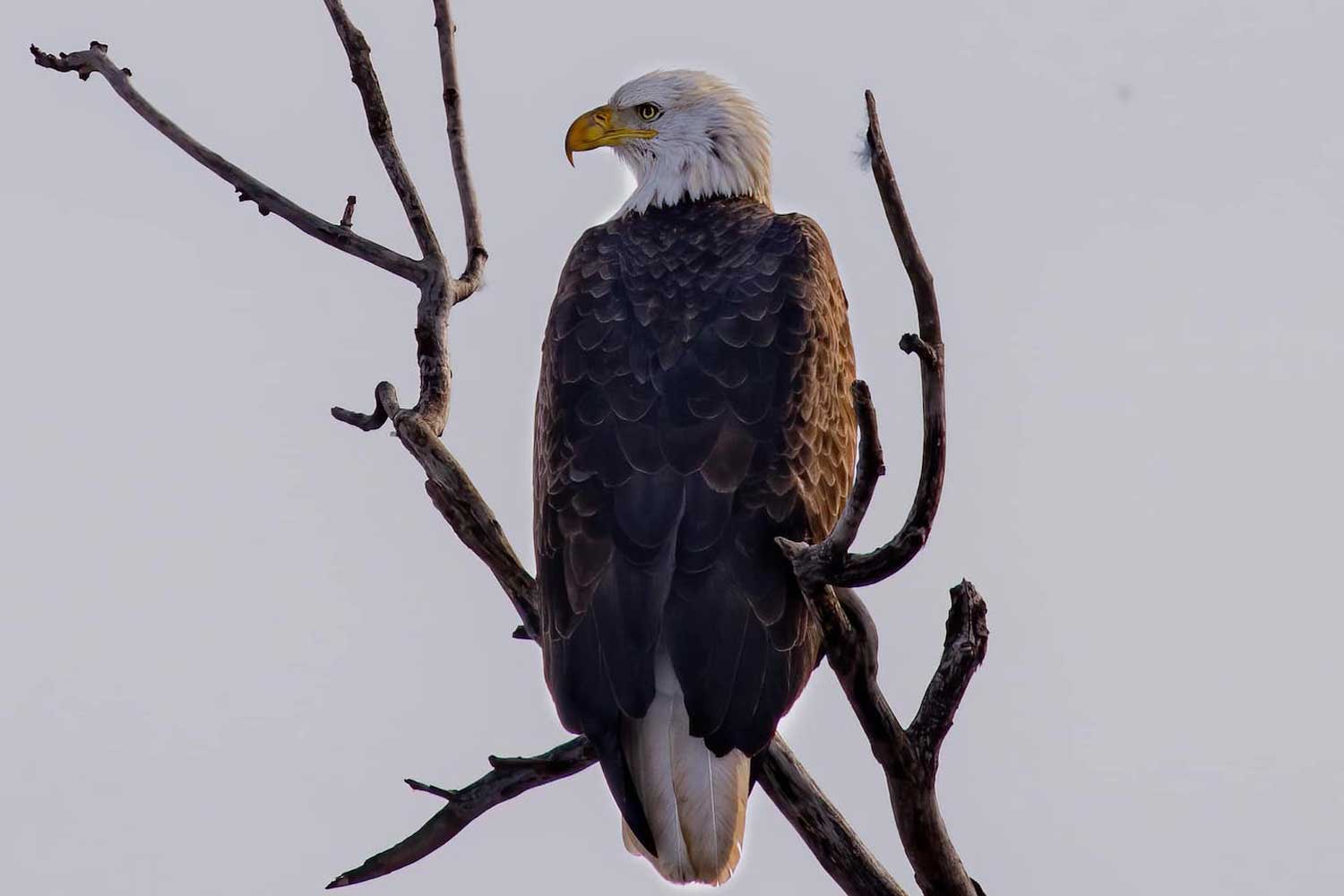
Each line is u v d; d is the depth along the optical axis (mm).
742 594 10859
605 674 10773
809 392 11727
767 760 11562
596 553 11078
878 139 9695
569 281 12508
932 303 9820
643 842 10617
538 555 11531
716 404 11461
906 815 10992
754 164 14133
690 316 11945
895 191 9703
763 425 11445
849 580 10156
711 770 10641
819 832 11570
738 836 10602
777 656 10789
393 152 13305
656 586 10875
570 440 11516
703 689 10602
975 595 10805
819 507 11508
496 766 11930
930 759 10828
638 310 12039
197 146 13219
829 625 10344
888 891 11562
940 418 9820
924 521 9977
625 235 12883
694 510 11070
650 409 11477
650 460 11258
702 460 11234
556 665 11008
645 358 11734
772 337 11828
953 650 10734
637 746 10719
